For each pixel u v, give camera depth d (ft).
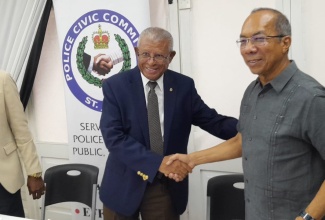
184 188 5.94
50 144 9.61
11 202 6.59
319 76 6.75
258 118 4.02
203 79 7.73
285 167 3.80
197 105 5.90
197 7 7.51
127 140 5.39
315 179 3.82
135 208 5.60
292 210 3.87
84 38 7.76
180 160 5.30
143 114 5.48
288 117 3.71
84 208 8.43
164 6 7.72
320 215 3.61
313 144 3.64
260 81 4.13
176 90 5.61
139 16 7.27
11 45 8.83
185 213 8.36
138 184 5.59
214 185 5.92
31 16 8.51
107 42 7.61
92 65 7.79
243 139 4.34
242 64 7.31
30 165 6.59
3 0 8.71
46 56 9.21
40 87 9.47
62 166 7.19
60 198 7.13
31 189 6.78
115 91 5.53
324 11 6.53
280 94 3.84
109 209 5.93
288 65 3.88
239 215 5.77
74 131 8.14
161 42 5.17
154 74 5.31
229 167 7.79
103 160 8.00
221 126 5.88
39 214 10.04
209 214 5.90
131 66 7.52
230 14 7.26
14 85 6.49
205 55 7.61
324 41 6.61
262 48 3.72
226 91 7.57
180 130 5.66
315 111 3.53
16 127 6.45
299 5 6.63
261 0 6.98
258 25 3.72
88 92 7.92
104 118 5.58
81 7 7.66
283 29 3.72
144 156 5.27
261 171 3.96
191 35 7.65
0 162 6.34
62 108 9.37
